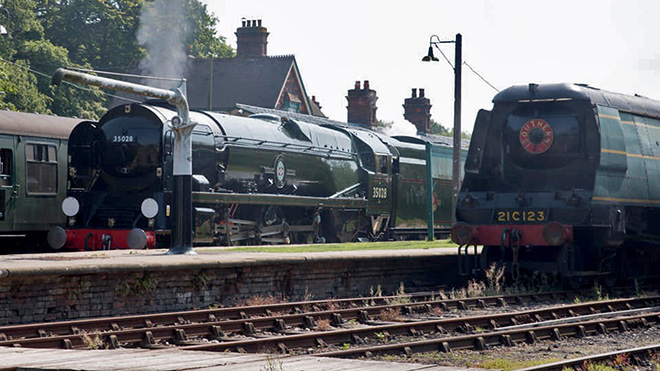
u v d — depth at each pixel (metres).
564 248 22.25
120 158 28.23
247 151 30.98
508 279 24.67
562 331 16.03
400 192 39.16
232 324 16.09
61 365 10.52
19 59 62.34
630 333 16.84
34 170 28.45
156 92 22.48
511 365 12.22
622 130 23.81
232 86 63.38
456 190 34.16
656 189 25.12
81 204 28.73
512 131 23.70
